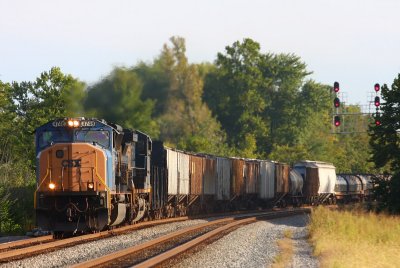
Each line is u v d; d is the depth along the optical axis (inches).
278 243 3216.0
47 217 3393.2
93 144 3425.2
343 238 3408.0
